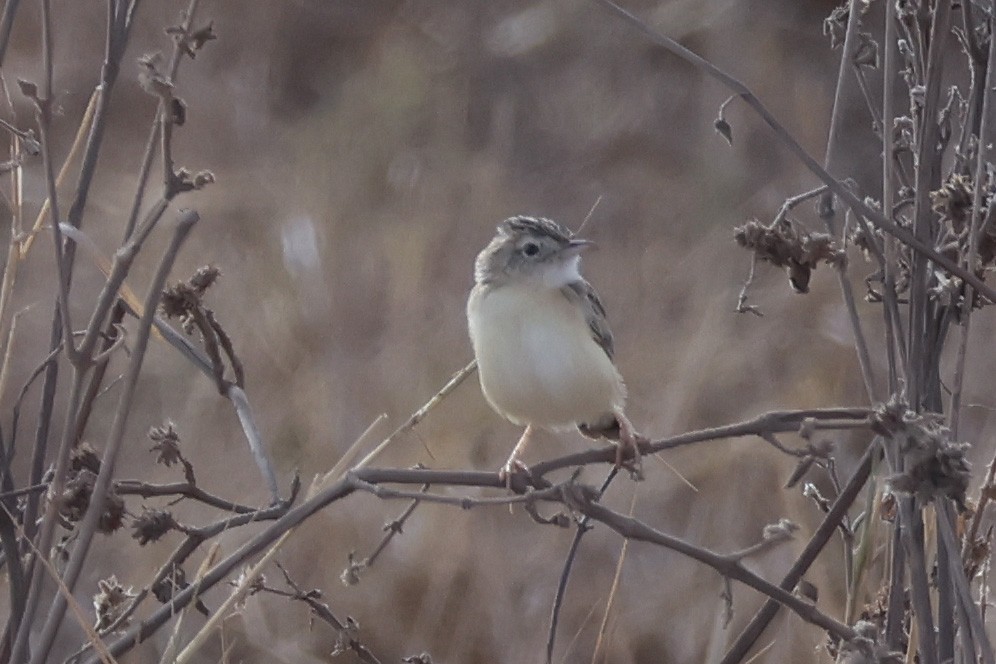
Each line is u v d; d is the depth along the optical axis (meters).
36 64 18.50
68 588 5.90
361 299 15.30
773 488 12.53
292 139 18.84
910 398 6.38
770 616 7.18
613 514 6.17
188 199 16.59
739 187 18.25
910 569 6.32
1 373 7.51
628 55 21.05
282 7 20.97
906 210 7.79
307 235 15.99
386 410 13.60
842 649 6.57
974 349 13.93
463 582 12.12
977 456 11.69
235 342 14.58
